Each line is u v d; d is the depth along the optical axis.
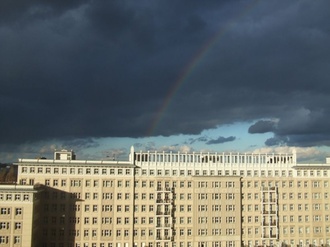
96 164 189.38
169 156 198.88
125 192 191.25
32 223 154.00
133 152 194.38
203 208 197.12
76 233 185.12
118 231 189.12
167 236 192.62
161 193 194.50
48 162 185.12
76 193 186.88
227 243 196.75
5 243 150.00
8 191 151.00
